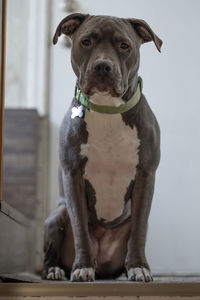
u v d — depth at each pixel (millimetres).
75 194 2256
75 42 2211
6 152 4832
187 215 4902
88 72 2066
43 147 4996
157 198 4926
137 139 2230
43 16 5199
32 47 5195
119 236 2543
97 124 2205
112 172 2266
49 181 4965
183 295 1718
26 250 3943
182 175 4953
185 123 5016
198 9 5117
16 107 5125
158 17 5133
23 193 4797
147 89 5055
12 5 5242
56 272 2428
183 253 4852
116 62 2072
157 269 4832
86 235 2211
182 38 5102
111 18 2191
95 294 1713
